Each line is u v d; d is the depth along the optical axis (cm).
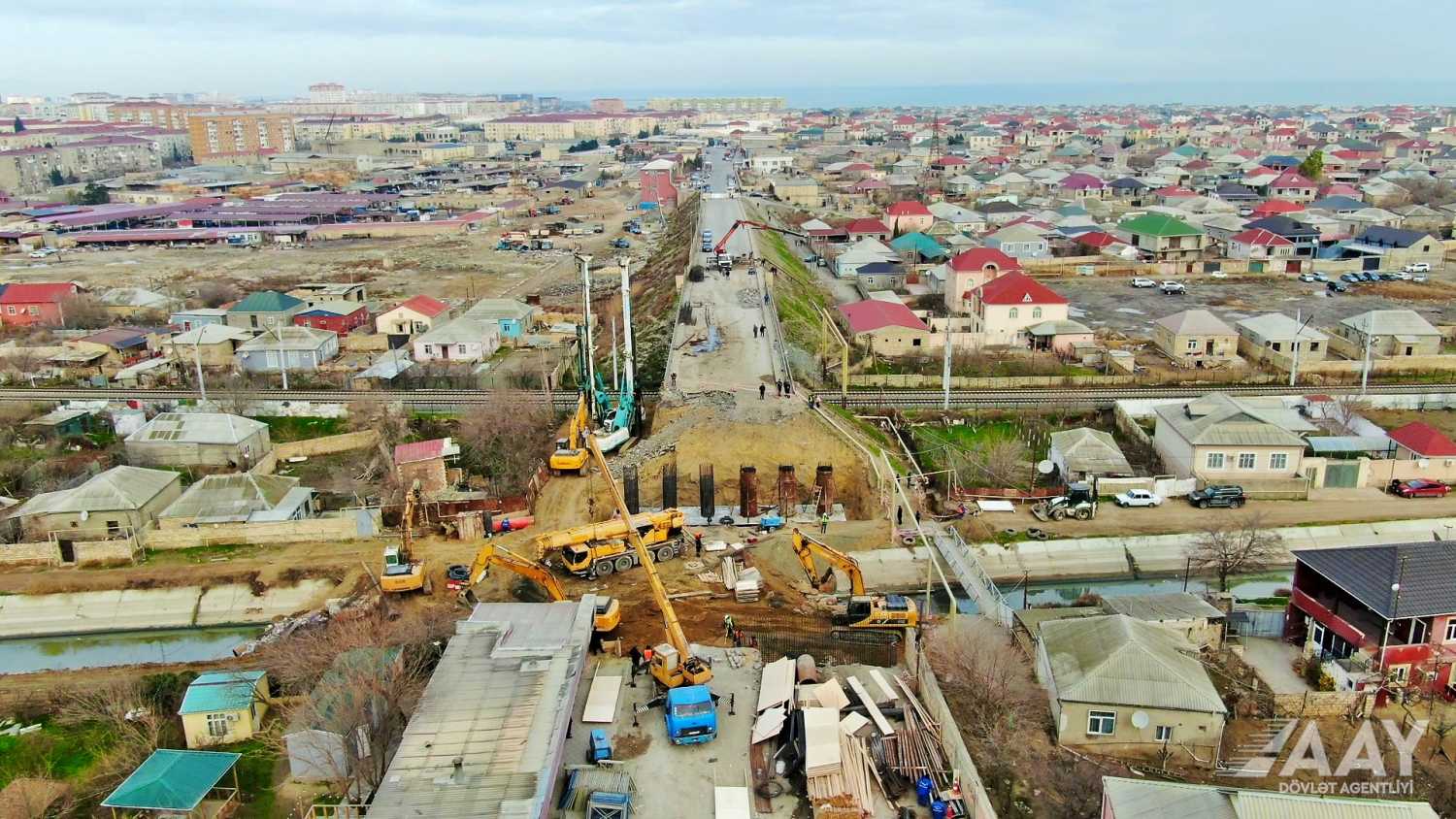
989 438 8262
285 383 9512
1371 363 9462
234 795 3956
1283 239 14812
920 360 10169
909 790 3859
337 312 11744
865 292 13675
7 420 8556
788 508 6881
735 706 4359
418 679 4531
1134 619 4719
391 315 11469
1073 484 6988
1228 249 15600
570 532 5825
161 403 8912
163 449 7675
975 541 6556
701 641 5038
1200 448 7181
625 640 5025
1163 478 7181
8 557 6244
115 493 6469
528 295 13862
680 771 3900
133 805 3766
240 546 6438
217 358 10550
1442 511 6862
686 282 12556
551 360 10262
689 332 10350
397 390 9469
